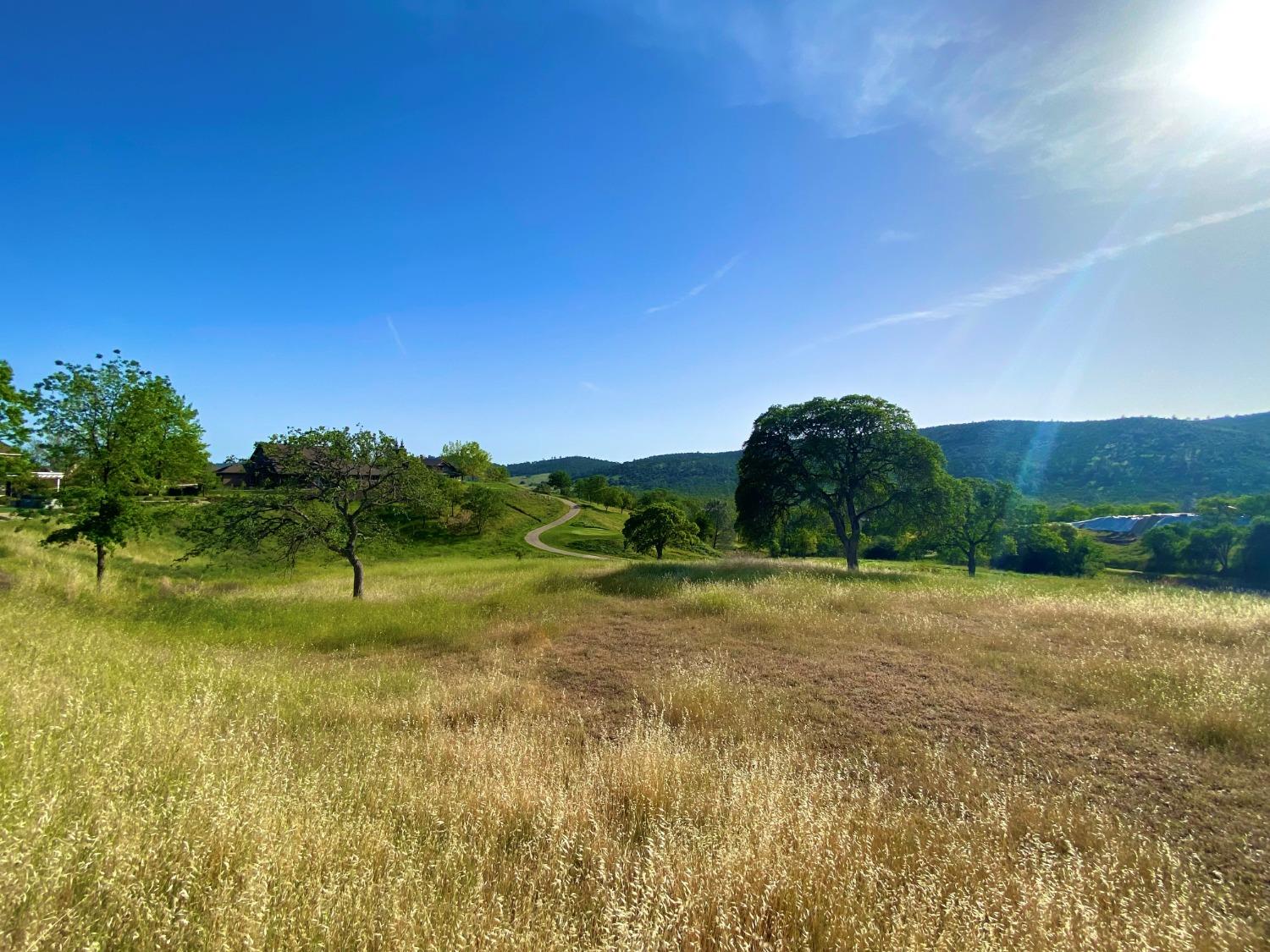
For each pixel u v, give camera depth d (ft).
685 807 13.30
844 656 29.43
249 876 8.77
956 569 121.19
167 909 8.11
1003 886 10.38
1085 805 14.87
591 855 11.20
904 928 9.02
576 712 21.97
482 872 10.34
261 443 61.87
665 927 8.80
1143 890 10.93
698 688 23.70
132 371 56.65
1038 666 26.66
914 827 13.12
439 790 13.61
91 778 11.72
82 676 20.31
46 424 52.54
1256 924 10.37
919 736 19.45
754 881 10.21
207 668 24.99
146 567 78.43
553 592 49.88
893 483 84.64
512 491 263.29
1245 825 14.10
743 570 63.26
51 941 7.46
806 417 83.61
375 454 59.21
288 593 57.72
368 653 32.65
